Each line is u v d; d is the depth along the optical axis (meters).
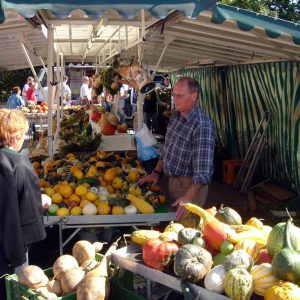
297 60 6.34
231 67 9.33
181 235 2.54
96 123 7.86
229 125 9.91
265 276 2.14
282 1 24.53
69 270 2.54
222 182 9.23
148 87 5.43
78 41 10.41
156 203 4.35
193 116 3.78
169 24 4.79
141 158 5.40
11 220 3.01
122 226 4.27
